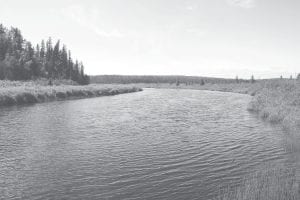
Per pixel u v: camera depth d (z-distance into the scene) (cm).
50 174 1455
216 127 2786
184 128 2728
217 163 1647
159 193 1242
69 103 4912
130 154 1823
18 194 1221
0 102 4234
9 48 9588
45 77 9519
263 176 1398
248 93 8619
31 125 2733
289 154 1812
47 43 11306
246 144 2091
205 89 13162
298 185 1219
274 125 2853
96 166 1584
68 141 2141
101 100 5719
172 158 1741
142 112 3909
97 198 1191
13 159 1692
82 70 11419
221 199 1166
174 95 7812
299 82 6194
